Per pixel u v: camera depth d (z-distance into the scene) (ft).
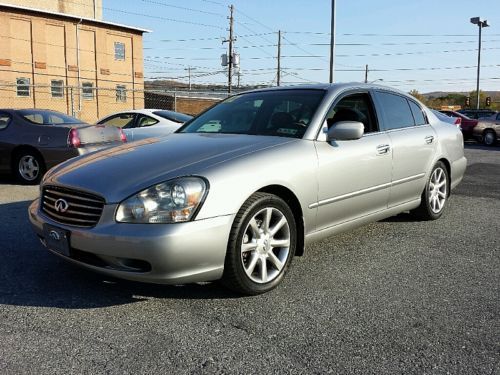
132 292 11.85
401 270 13.61
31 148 27.58
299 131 13.44
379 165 15.06
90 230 10.53
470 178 31.35
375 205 15.30
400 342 9.59
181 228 10.19
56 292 11.79
